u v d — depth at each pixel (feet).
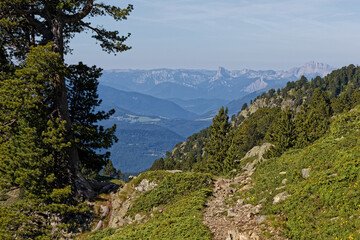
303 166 72.84
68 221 89.20
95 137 97.86
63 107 93.09
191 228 60.13
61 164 92.63
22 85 78.64
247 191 76.79
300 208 54.08
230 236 53.21
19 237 78.54
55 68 82.38
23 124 81.30
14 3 84.38
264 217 56.90
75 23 104.32
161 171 103.76
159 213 82.74
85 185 98.37
